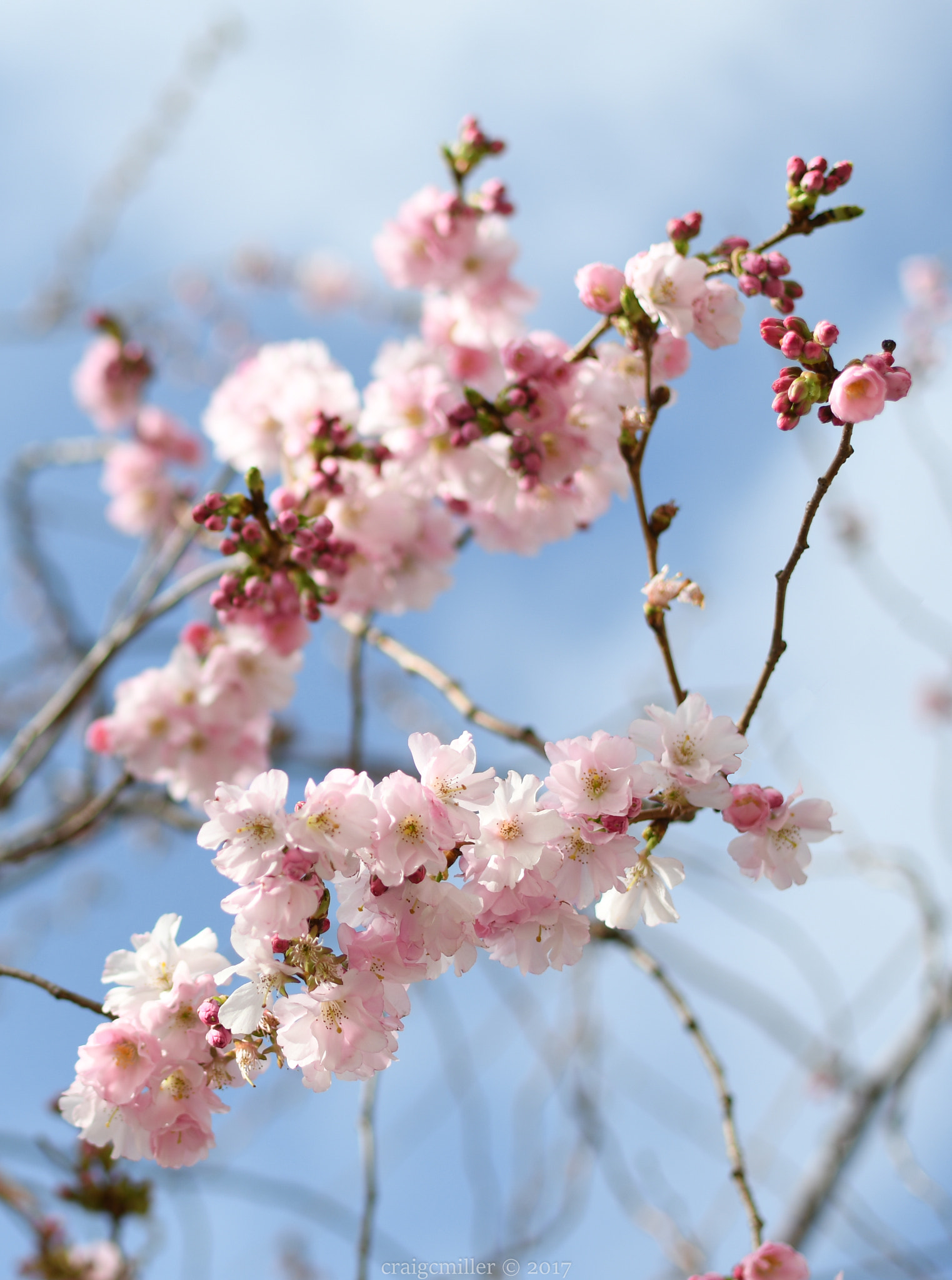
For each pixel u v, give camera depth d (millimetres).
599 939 3471
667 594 2336
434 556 3584
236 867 1884
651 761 2049
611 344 2992
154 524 5828
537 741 3498
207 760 3582
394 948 1953
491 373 3533
